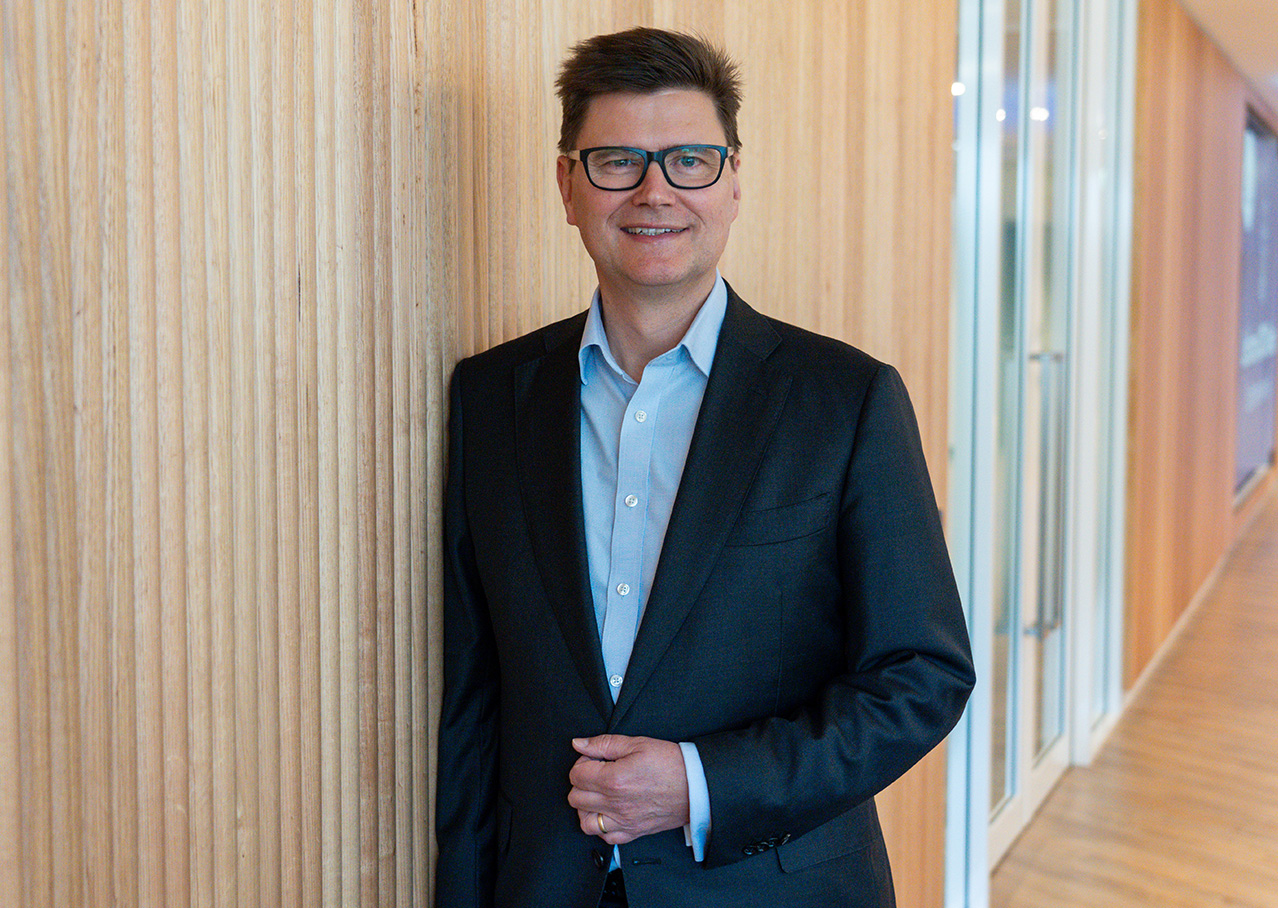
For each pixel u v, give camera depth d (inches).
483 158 57.5
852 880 51.4
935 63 106.1
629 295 50.5
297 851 48.3
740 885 48.8
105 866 39.8
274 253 45.3
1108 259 185.5
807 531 49.5
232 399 43.8
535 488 52.4
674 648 48.5
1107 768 166.9
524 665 51.6
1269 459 425.7
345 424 49.7
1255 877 131.6
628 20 67.2
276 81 44.9
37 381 36.5
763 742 46.7
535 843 50.7
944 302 111.1
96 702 39.2
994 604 136.9
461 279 56.7
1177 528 232.8
